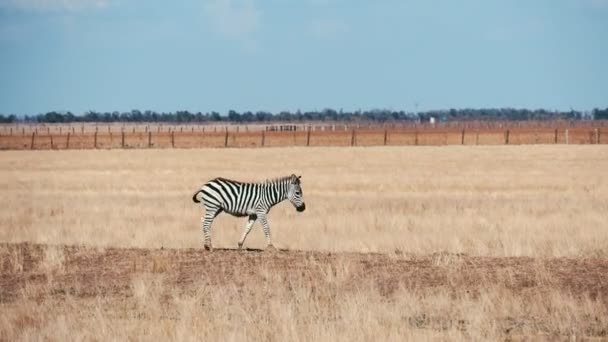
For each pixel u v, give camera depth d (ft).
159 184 250.37
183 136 631.56
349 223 149.89
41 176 284.00
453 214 164.86
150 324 79.71
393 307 85.87
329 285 97.19
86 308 88.69
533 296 90.27
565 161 336.29
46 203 194.29
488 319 81.10
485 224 147.33
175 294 94.32
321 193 219.20
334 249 121.80
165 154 405.59
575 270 102.12
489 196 207.62
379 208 177.37
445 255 112.57
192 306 85.66
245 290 95.04
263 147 468.75
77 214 169.68
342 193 219.20
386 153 401.90
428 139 555.28
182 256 113.50
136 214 168.76
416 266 105.40
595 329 79.15
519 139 543.80
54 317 83.35
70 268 108.17
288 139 569.64
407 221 152.35
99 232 139.64
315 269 104.73
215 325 79.36
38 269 108.37
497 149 421.59
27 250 119.75
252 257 112.27
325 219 156.76
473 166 315.58
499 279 98.02
